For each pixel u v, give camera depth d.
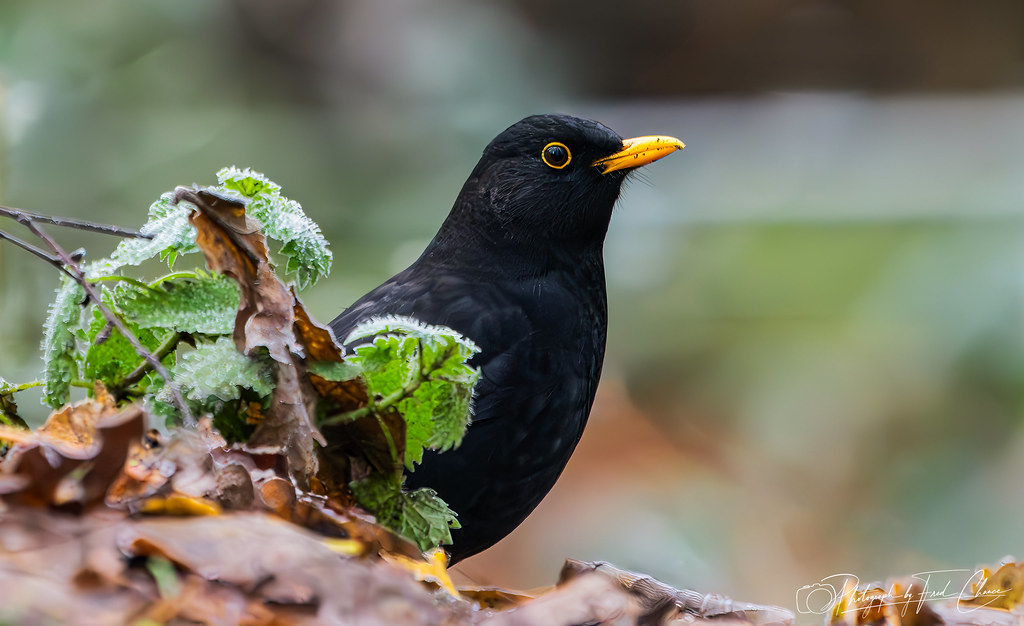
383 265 13.83
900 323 14.85
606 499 12.68
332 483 3.96
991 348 14.16
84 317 4.36
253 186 4.25
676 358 15.34
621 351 15.37
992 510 13.16
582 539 12.05
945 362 14.21
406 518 4.00
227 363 3.79
